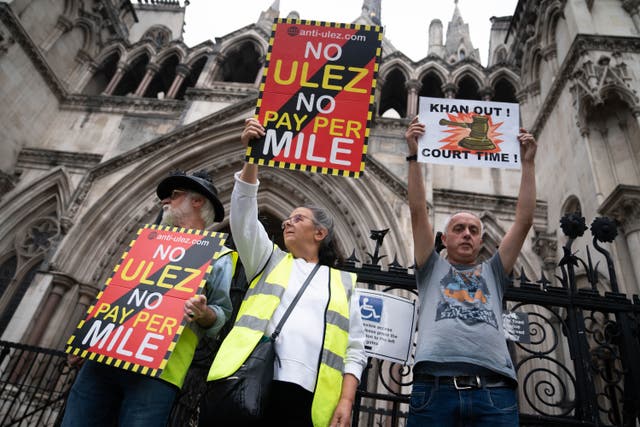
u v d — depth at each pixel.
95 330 2.58
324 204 12.91
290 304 2.54
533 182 3.36
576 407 3.71
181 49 17.48
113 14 18.81
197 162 13.58
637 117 8.76
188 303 2.50
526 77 14.74
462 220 3.42
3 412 8.96
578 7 11.05
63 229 11.95
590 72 9.50
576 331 3.93
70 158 14.09
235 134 13.55
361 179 12.27
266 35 17.20
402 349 3.89
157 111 15.36
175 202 3.34
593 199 8.98
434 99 3.69
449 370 2.72
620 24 10.48
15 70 13.94
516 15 16.69
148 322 2.55
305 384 2.21
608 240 4.30
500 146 3.49
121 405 2.50
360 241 11.72
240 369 2.17
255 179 2.94
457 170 13.47
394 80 16.62
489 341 2.79
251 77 18.11
